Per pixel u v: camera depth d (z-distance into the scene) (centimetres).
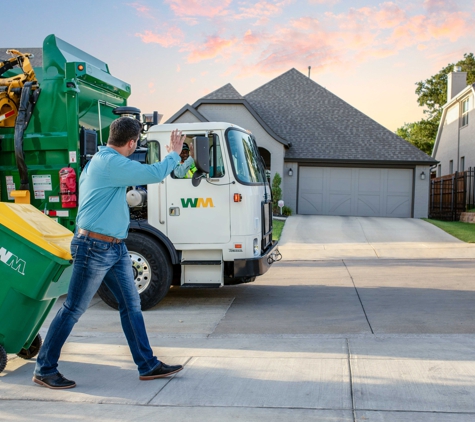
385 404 351
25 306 411
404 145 2269
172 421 334
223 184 676
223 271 695
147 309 701
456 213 2266
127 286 408
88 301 395
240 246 677
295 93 2573
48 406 363
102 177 384
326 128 2378
